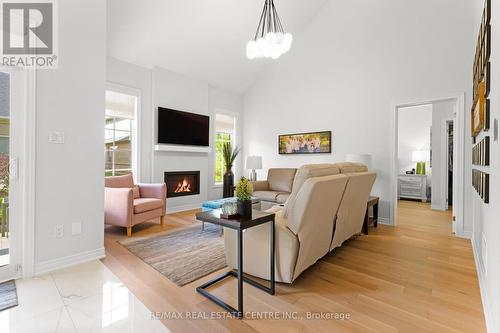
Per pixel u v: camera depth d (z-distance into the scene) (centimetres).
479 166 239
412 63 391
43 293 193
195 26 431
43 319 162
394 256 274
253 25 473
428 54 377
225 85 589
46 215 226
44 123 223
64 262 238
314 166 204
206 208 367
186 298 189
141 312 171
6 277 211
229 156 566
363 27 440
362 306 180
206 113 556
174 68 487
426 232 369
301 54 523
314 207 198
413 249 296
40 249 223
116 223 342
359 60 445
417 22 386
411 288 205
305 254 211
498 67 146
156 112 467
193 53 477
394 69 408
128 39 399
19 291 196
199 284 211
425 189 661
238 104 633
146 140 461
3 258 211
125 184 391
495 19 164
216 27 449
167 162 490
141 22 386
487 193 176
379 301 186
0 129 207
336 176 215
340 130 470
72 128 240
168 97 486
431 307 179
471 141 337
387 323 161
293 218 197
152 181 467
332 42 478
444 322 162
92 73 253
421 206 593
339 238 272
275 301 186
